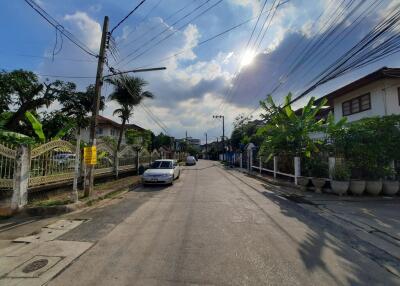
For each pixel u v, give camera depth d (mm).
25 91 14875
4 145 8070
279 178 17625
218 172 26125
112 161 16469
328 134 13375
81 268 4266
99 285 3725
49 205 8289
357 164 11711
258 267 4332
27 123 14836
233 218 7504
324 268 4359
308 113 15172
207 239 5672
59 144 10250
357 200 10469
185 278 3934
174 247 5191
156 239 5672
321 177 13086
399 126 11648
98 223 7004
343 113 18750
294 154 15367
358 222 7305
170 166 16938
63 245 5328
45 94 15719
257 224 6914
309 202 10117
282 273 4137
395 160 11562
